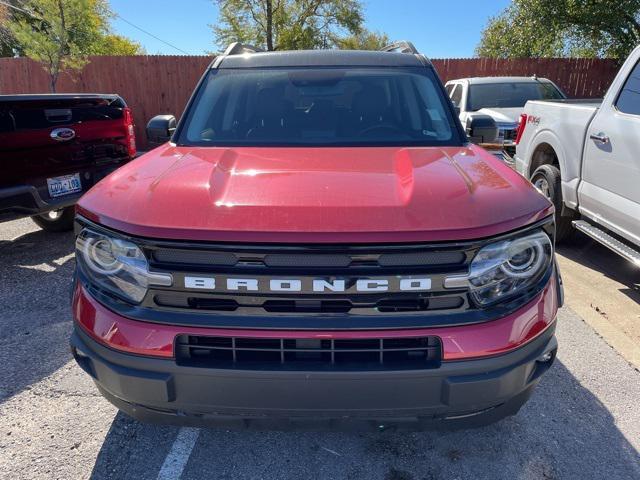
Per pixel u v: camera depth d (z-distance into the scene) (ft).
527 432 8.33
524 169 18.54
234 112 10.21
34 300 13.46
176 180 6.81
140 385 5.97
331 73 10.84
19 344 11.19
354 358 5.88
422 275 5.67
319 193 6.31
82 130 16.71
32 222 21.09
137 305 6.04
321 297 5.68
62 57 37.73
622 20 39.17
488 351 5.84
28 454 7.87
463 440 8.14
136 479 7.41
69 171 16.39
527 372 6.21
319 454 7.85
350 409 5.90
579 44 43.70
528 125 18.37
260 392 5.87
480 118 10.92
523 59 41.01
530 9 42.27
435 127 9.91
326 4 58.34
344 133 9.71
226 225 5.72
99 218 6.23
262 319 5.76
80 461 7.73
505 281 6.02
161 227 5.79
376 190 6.45
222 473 7.48
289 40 56.18
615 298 13.55
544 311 6.30
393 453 7.87
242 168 7.44
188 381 5.90
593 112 14.19
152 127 11.55
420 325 5.74
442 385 5.84
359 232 5.60
